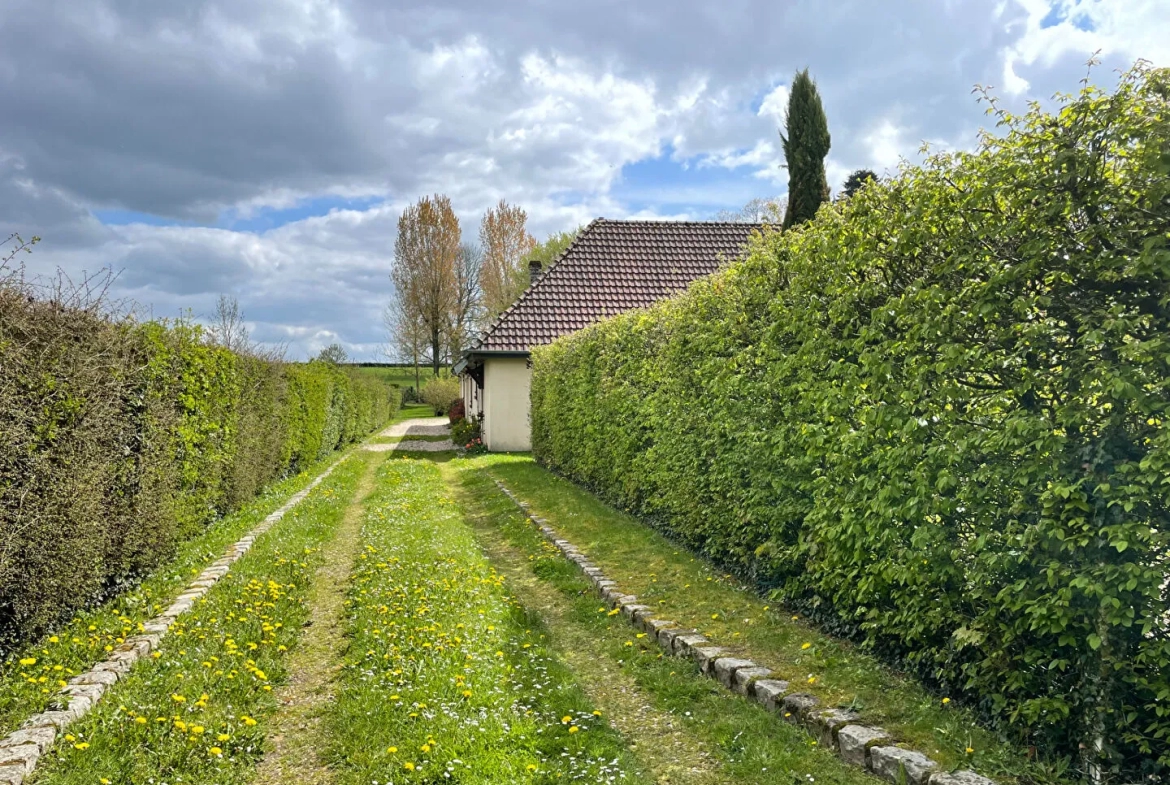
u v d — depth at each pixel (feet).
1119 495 10.34
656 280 74.13
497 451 71.20
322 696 16.69
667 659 18.88
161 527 24.94
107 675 15.80
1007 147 12.10
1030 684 12.35
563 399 49.98
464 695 15.44
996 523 12.50
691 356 26.96
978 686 13.41
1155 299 10.64
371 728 14.34
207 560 27.27
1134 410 10.43
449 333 183.01
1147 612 10.30
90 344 20.22
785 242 20.65
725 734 14.61
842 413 16.93
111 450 21.42
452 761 12.73
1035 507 11.77
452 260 181.16
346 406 86.69
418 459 72.69
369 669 17.22
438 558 27.84
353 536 34.68
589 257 75.41
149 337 24.93
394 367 224.94
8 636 16.79
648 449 32.01
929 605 14.38
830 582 17.67
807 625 19.65
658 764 13.84
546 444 56.39
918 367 13.64
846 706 14.65
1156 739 10.87
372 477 59.36
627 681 18.01
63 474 18.01
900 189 14.70
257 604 21.95
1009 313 12.30
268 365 44.96
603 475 40.37
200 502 30.83
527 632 20.83
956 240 12.98
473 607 21.91
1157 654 10.19
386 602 22.31
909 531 14.62
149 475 23.81
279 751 14.10
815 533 18.93
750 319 22.61
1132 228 10.61
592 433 42.04
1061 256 11.44
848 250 16.22
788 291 19.44
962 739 12.94
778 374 19.62
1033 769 11.76
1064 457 11.13
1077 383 11.11
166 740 13.33
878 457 14.94
